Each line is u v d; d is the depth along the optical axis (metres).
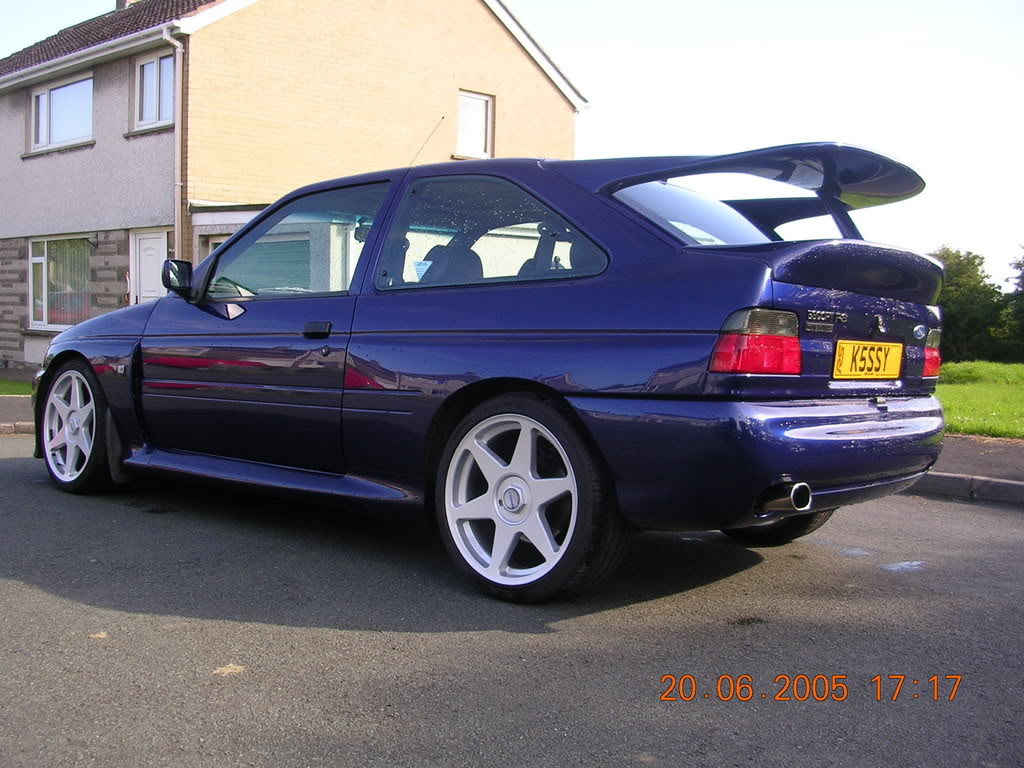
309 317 4.21
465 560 3.68
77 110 17.31
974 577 4.10
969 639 3.27
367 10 17.17
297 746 2.42
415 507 3.87
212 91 15.26
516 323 3.52
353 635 3.21
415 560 4.17
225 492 5.63
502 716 2.60
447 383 3.64
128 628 3.25
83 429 5.40
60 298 18.08
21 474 6.19
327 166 16.78
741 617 3.47
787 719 2.60
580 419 3.29
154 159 15.59
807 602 3.68
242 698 2.70
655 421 3.13
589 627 3.32
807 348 3.21
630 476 3.20
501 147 19.47
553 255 3.58
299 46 16.28
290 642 3.14
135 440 5.12
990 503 6.15
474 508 3.66
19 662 2.95
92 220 16.94
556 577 3.40
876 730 2.54
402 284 4.00
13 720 2.55
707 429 3.04
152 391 4.91
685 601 3.65
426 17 18.03
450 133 18.56
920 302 3.86
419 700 2.70
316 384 4.12
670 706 2.68
